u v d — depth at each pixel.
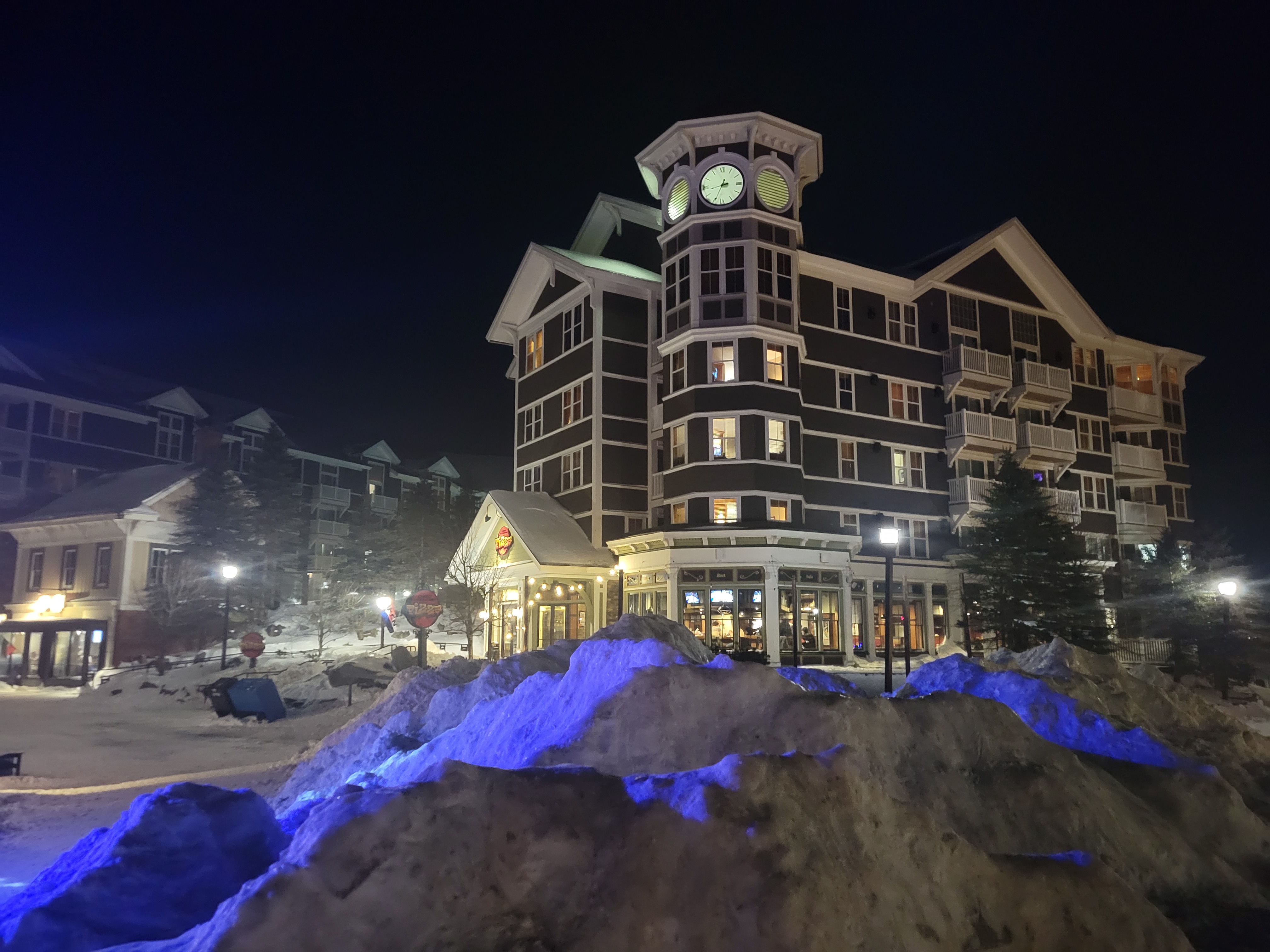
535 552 33.28
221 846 5.09
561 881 3.85
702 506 32.28
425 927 3.60
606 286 37.53
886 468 36.94
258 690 20.72
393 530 51.72
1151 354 46.50
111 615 40.47
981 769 6.21
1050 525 33.12
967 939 4.07
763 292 33.25
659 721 5.63
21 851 8.48
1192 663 35.09
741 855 3.78
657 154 35.62
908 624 27.67
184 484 43.88
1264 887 6.23
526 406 42.09
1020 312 41.84
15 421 48.78
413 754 7.34
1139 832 6.07
